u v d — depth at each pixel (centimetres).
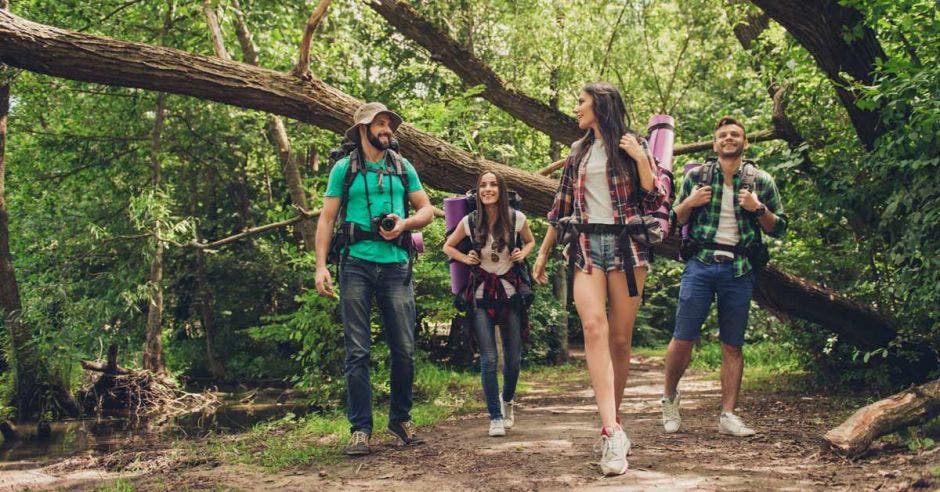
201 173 1725
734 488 308
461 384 1053
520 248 524
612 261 363
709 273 480
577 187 371
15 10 1177
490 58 1335
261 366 1652
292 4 1200
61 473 480
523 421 605
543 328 1677
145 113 1505
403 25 974
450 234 532
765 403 670
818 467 347
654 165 368
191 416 974
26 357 979
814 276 779
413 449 448
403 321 460
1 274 998
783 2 636
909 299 621
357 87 1308
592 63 1316
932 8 573
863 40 645
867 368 728
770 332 887
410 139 647
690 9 1234
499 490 325
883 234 678
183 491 363
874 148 627
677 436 466
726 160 486
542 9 1245
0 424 793
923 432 394
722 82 1357
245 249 1777
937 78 530
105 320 1131
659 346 2547
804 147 720
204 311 1630
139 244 1412
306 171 1559
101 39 557
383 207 456
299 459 430
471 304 516
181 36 1304
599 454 403
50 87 1389
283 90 601
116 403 1091
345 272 449
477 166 668
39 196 1505
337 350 816
